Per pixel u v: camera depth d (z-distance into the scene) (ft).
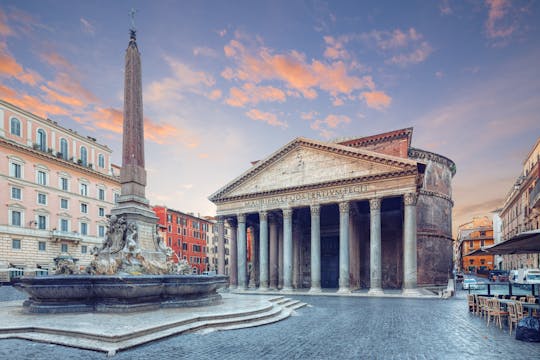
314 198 116.06
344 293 106.42
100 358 28.89
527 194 158.30
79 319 40.81
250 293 116.57
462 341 37.40
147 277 47.85
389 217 140.26
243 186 131.03
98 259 56.03
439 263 154.81
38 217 152.87
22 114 149.89
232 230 141.18
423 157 158.61
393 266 137.18
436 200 159.02
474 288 109.81
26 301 49.88
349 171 111.75
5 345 32.68
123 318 41.47
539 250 59.11
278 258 140.26
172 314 44.86
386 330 43.78
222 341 36.04
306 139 118.42
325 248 149.59
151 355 30.22
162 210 230.07
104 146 194.39
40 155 154.30
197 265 270.46
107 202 190.49
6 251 138.92
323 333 41.47
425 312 62.03
